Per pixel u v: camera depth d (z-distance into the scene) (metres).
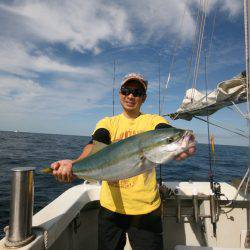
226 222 1.82
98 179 1.20
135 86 1.42
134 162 1.15
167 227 1.85
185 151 1.09
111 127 1.46
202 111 2.36
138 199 1.33
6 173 7.27
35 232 1.15
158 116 1.47
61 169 1.21
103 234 1.41
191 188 1.91
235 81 1.82
